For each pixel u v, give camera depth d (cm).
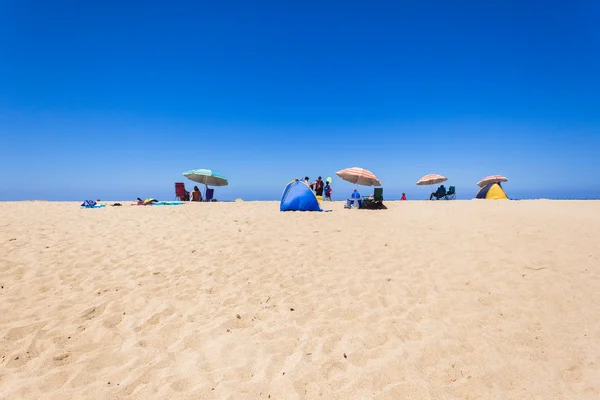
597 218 862
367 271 545
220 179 1686
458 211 1038
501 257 587
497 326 370
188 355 320
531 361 307
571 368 296
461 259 588
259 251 640
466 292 461
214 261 584
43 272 517
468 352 322
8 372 289
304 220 940
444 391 270
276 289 477
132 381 280
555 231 731
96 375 288
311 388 274
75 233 757
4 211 1077
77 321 380
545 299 430
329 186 1717
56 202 1564
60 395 262
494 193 1559
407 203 1364
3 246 627
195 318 394
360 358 316
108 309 412
